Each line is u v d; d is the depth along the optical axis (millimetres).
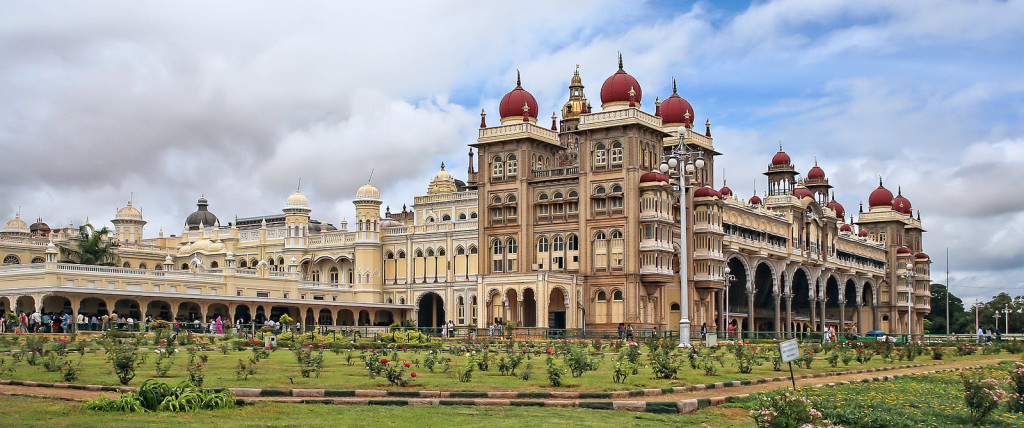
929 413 28969
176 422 23266
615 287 91562
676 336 81938
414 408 27234
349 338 67750
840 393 32375
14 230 116812
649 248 90625
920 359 57500
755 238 105938
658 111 97562
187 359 43969
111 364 40094
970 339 90625
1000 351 70250
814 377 40344
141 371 36688
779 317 112312
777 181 125375
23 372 35750
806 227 118125
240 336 67875
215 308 96312
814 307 119688
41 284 81750
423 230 109875
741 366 40281
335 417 24938
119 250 116875
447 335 85250
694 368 41938
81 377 33969
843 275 130375
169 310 93125
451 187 130250
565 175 96125
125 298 85000
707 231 93688
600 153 94125
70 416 23922
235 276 96875
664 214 92312
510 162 100250
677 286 96938
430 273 108938
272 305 98500
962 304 199250
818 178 140500
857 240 133625
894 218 145000
